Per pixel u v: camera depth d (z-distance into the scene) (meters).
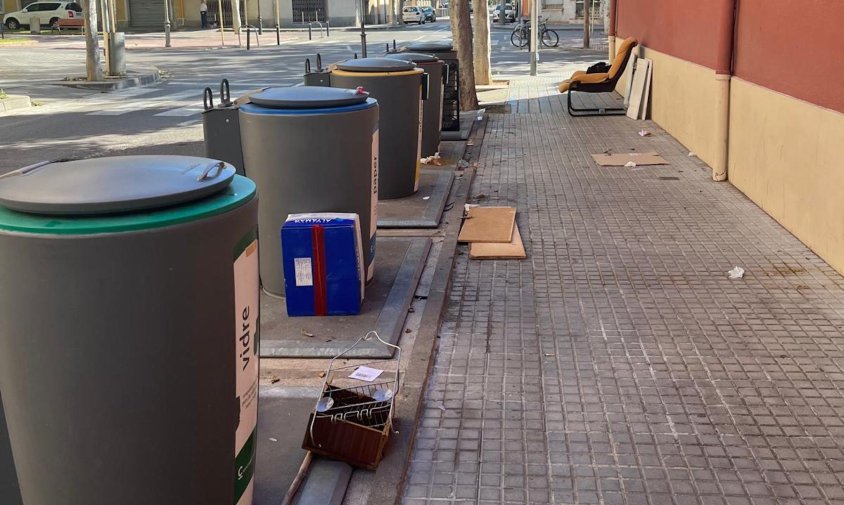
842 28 5.91
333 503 3.35
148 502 2.60
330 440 3.59
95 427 2.49
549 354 4.79
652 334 5.03
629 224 7.39
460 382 4.46
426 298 5.60
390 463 3.61
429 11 69.25
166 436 2.57
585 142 11.58
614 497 3.42
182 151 11.45
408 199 8.03
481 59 18.86
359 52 30.78
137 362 2.47
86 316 2.40
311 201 5.31
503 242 6.81
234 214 2.63
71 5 46.88
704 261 6.33
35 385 2.46
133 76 21.44
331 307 5.20
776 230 7.05
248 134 5.29
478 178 9.47
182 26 57.12
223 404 2.72
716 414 4.07
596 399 4.25
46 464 2.54
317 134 5.18
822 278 5.88
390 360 4.66
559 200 8.33
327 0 58.28
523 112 14.73
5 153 11.50
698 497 3.40
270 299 5.55
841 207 5.89
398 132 7.83
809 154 6.49
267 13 57.81
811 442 3.80
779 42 7.29
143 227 2.40
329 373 4.31
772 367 4.55
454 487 3.53
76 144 12.22
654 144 11.27
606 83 14.08
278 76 22.50
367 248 5.61
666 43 12.44
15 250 2.36
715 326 5.12
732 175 8.72
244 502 3.01
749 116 8.09
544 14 53.06
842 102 5.93
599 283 5.94
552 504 3.39
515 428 3.98
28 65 25.81
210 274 2.57
